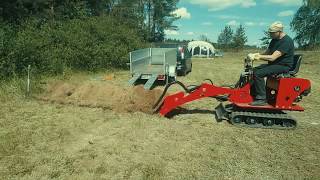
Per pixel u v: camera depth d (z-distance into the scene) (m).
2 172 5.55
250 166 6.11
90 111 9.17
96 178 5.48
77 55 17.33
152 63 18.94
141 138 7.24
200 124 8.48
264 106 8.20
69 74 15.62
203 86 8.56
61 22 19.56
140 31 29.28
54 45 17.19
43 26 17.95
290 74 8.19
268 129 8.25
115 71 19.25
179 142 7.11
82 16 21.59
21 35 15.34
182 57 18.33
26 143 6.77
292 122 8.29
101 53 18.53
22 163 5.88
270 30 8.02
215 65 27.69
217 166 6.06
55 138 7.11
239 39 59.25
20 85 11.40
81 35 18.28
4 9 24.73
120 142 6.99
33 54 14.38
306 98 12.68
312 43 74.12
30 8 27.62
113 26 21.67
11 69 12.92
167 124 8.27
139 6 60.69
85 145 6.79
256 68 8.27
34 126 7.82
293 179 5.70
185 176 5.66
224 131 7.96
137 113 9.02
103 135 7.37
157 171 5.76
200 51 42.56
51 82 12.91
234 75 19.95
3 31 14.05
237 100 8.43
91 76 16.77
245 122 8.38
